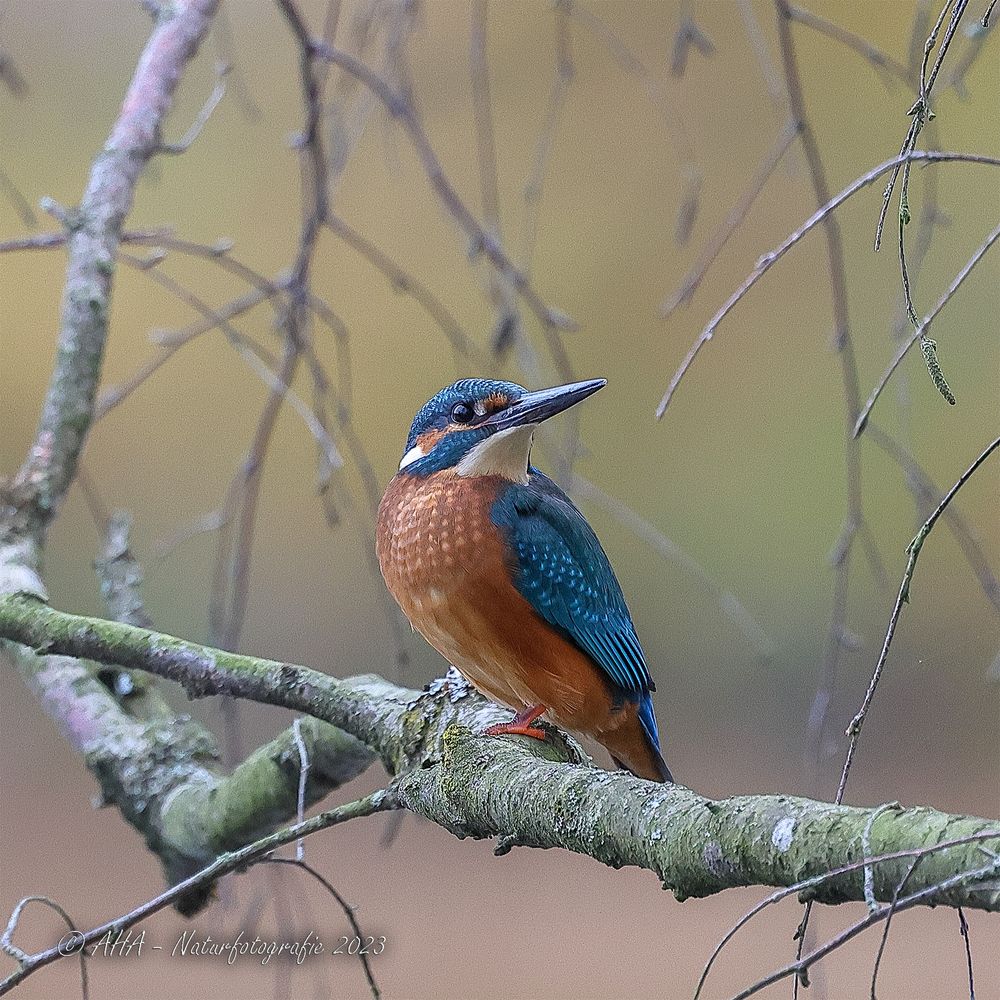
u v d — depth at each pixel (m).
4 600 5.77
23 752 14.14
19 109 13.19
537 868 13.67
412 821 14.15
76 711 6.88
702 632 15.02
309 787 6.27
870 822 3.46
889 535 14.30
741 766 14.39
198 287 13.84
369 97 7.79
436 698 6.26
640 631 15.17
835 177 12.51
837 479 14.27
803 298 13.67
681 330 14.12
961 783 13.55
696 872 3.88
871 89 12.38
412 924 12.85
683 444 14.72
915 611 14.38
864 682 14.38
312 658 15.20
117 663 5.61
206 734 6.89
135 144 7.62
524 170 13.26
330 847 13.94
